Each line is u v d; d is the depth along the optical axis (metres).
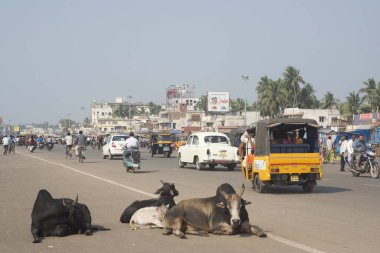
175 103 144.75
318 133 17.88
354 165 25.11
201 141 28.70
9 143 50.44
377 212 12.58
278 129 18.41
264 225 10.66
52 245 8.82
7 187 18.92
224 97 105.44
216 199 9.30
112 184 19.83
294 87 98.00
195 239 9.16
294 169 17.05
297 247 8.49
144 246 8.68
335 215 12.09
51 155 49.09
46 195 9.65
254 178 17.86
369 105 82.88
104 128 183.88
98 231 10.05
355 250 8.27
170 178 22.78
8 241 9.22
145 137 90.75
